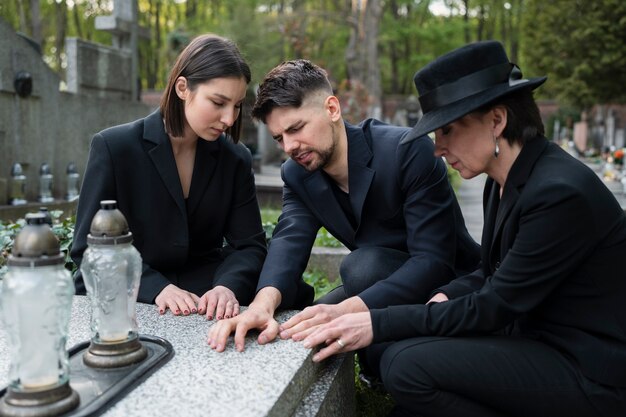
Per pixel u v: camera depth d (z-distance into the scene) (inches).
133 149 107.1
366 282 105.2
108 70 363.9
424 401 80.2
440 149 83.3
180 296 99.1
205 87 96.8
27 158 289.7
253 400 65.5
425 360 79.7
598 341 76.4
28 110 289.6
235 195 117.6
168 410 63.1
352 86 536.1
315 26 962.1
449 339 81.7
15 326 60.5
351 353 94.8
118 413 62.3
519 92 80.0
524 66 1033.5
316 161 97.9
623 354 74.8
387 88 1558.8
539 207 76.4
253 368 74.0
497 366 77.9
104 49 359.3
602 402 74.9
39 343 60.8
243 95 100.7
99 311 73.2
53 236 62.0
